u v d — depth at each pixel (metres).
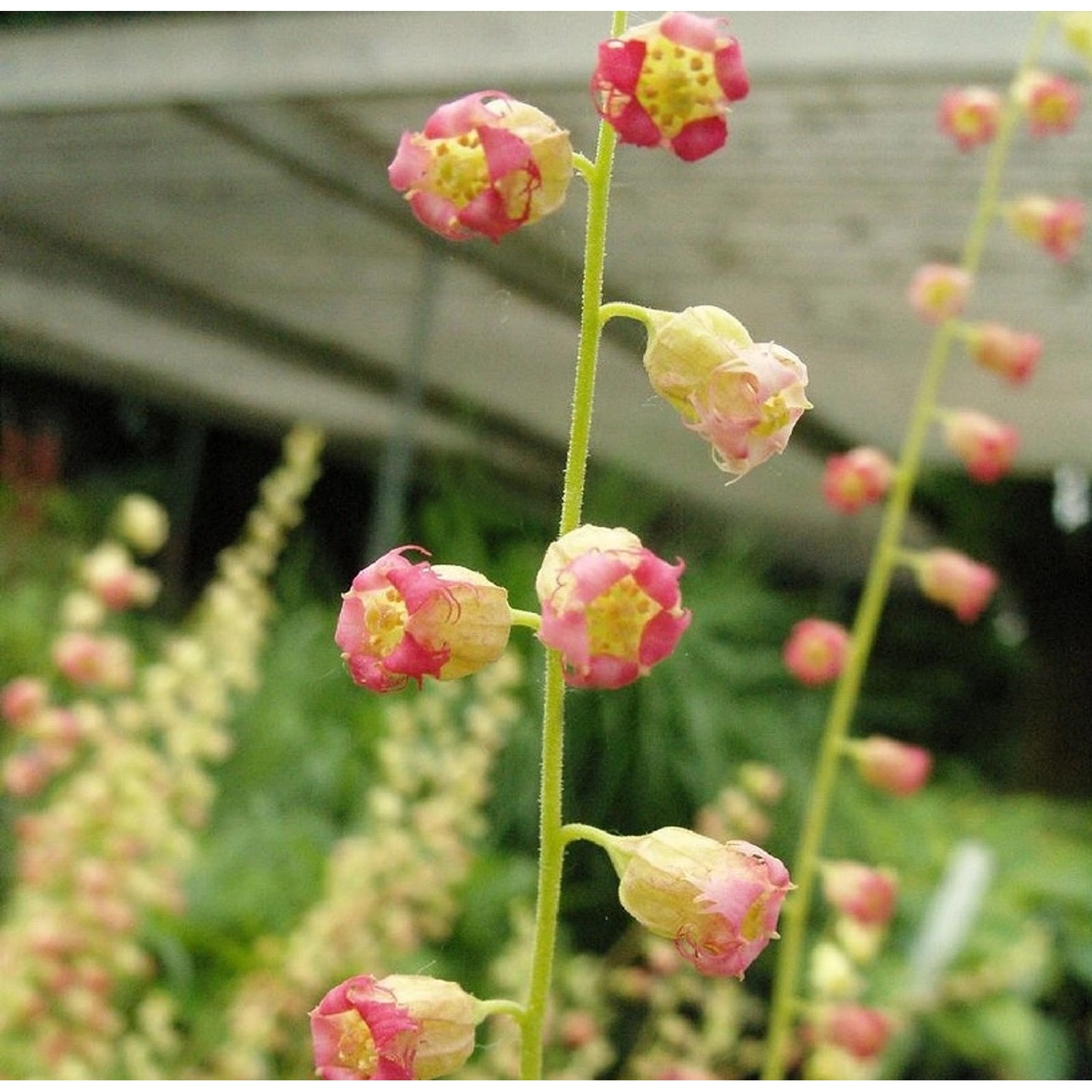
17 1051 0.25
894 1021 0.26
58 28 0.43
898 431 0.76
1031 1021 0.39
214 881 0.34
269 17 0.40
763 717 0.51
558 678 0.13
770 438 0.13
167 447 1.03
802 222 0.47
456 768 0.30
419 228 0.48
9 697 0.26
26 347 0.81
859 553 1.13
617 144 0.13
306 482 0.33
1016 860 0.50
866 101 0.38
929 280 0.24
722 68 0.12
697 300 0.55
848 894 0.21
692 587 0.55
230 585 0.32
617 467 0.62
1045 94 0.25
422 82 0.38
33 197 0.55
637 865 0.13
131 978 0.29
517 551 0.49
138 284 0.62
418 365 0.53
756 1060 0.28
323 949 0.27
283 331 0.69
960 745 0.99
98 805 0.25
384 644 0.13
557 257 0.49
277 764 0.43
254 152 0.44
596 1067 0.27
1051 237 0.25
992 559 0.96
